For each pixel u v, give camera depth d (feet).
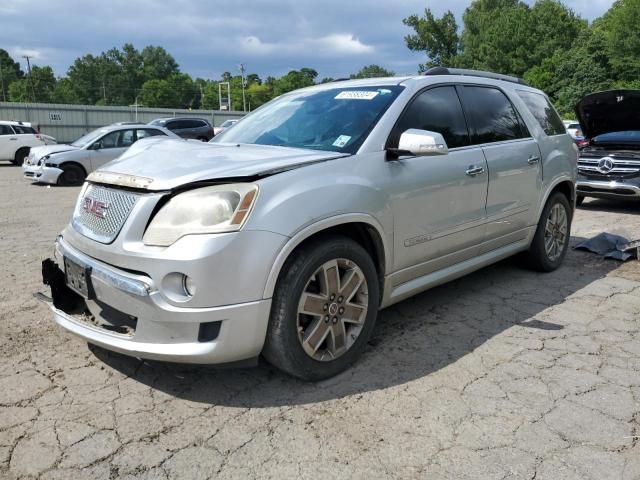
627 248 19.15
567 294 15.47
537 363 11.18
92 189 10.61
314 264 9.73
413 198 11.65
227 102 329.31
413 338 12.41
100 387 10.13
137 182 9.46
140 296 8.89
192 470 7.88
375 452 8.29
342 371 10.74
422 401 9.71
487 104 14.71
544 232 16.84
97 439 8.56
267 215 9.12
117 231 9.42
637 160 28.96
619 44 142.41
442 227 12.56
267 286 9.12
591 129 31.91
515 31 180.55
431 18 179.11
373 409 9.46
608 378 10.55
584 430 8.86
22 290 15.67
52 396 9.79
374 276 10.91
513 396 9.89
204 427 8.93
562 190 17.92
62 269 10.98
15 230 24.95
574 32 179.22
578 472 7.85
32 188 42.45
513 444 8.49
